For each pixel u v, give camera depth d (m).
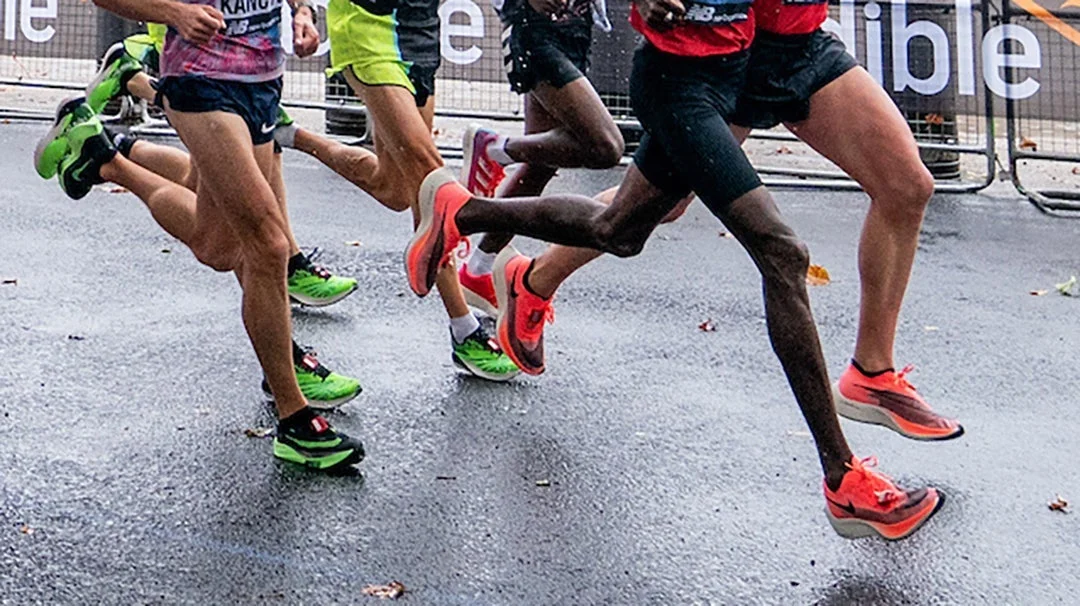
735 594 3.49
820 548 3.79
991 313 6.47
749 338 5.87
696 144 3.55
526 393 5.05
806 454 4.50
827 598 3.47
